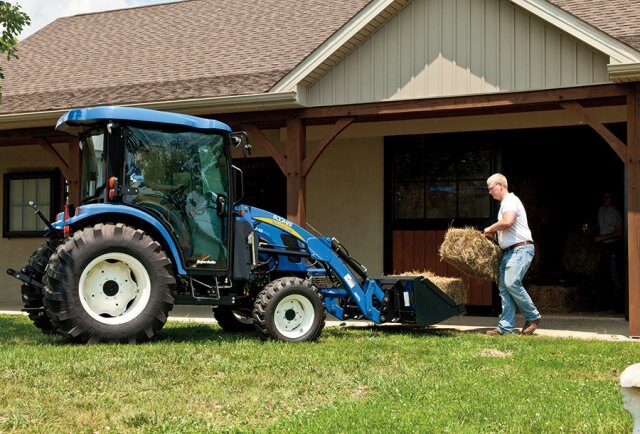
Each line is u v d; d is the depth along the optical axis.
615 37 8.88
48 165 14.76
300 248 8.63
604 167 14.02
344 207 13.02
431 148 12.48
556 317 11.52
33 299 8.23
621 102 9.90
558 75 9.51
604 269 13.13
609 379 5.94
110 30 16.09
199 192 7.91
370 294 8.78
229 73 12.16
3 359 6.12
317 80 10.69
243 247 8.04
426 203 12.48
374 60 10.43
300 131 10.73
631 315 8.90
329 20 13.54
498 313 11.81
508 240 9.00
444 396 5.18
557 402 5.01
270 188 13.49
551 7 9.26
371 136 12.80
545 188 13.91
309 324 7.91
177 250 7.67
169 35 14.85
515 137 12.01
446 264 12.28
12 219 15.03
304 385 5.53
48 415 4.55
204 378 5.68
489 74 9.87
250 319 9.05
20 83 14.19
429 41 10.19
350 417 4.52
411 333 8.95
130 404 4.87
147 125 7.77
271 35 13.52
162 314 7.41
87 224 7.62
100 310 7.35
